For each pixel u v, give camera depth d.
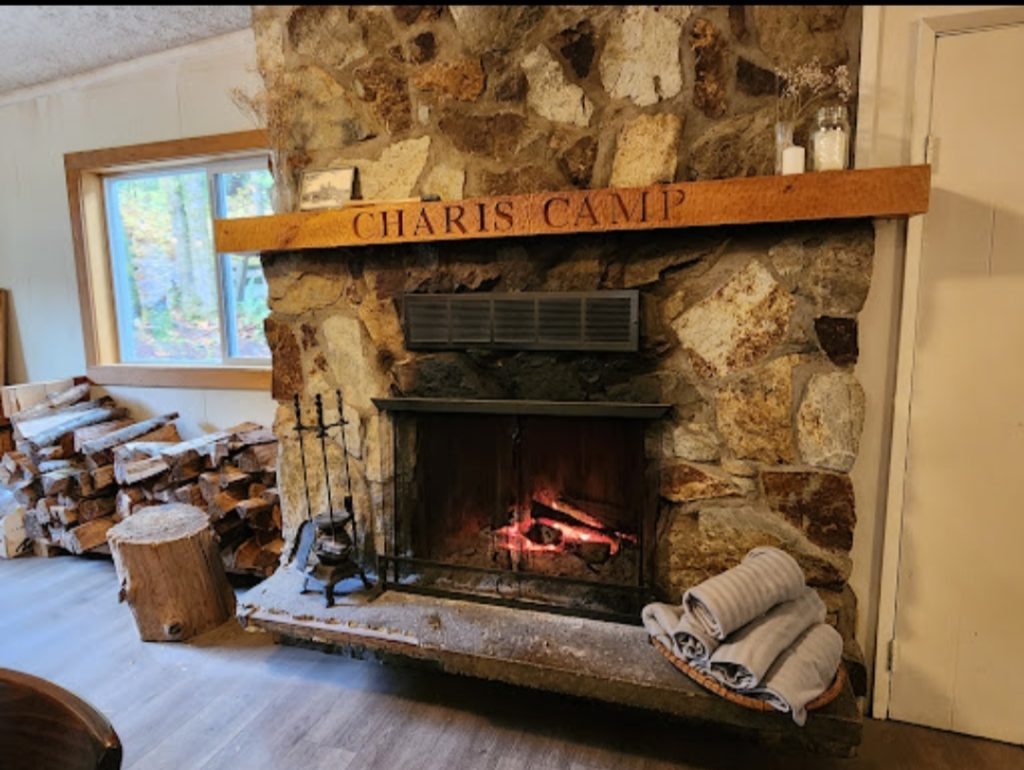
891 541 1.78
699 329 1.77
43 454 2.92
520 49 1.84
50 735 0.78
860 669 1.73
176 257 3.20
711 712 1.50
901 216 1.54
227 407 3.11
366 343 2.07
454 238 1.81
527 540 2.03
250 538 2.73
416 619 1.85
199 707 1.92
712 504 1.82
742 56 1.67
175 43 2.80
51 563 3.01
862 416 1.67
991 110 1.59
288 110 2.10
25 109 3.26
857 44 1.62
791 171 1.57
